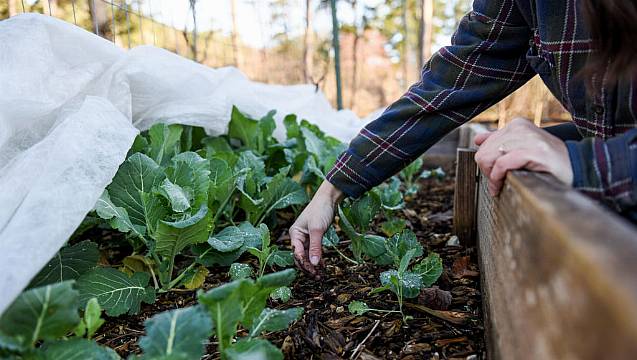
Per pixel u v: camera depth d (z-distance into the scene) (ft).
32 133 3.81
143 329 3.23
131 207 3.79
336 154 6.11
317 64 23.17
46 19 4.09
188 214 3.66
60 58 4.22
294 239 3.64
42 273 3.29
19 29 3.90
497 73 3.29
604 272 0.96
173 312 2.00
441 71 3.41
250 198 4.51
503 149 2.19
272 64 16.79
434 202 7.06
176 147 5.02
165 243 3.47
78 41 4.30
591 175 1.91
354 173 3.61
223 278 4.00
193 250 3.86
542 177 1.88
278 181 4.73
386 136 3.51
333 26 11.98
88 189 3.08
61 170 2.98
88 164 3.16
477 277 3.91
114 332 3.19
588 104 2.57
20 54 3.77
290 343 2.87
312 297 3.59
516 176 1.92
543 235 1.41
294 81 17.70
